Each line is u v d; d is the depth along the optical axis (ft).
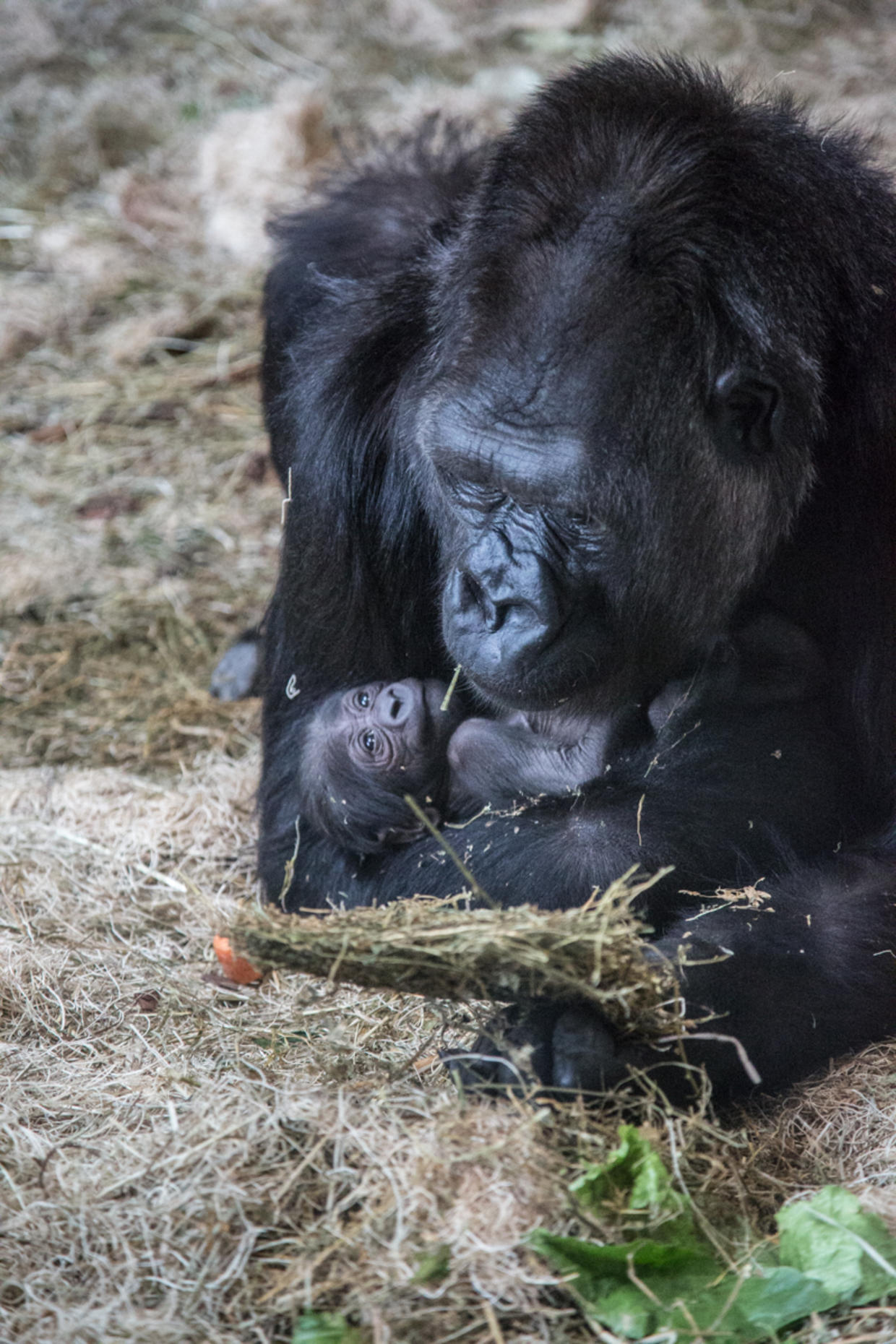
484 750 33.65
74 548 53.78
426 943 21.75
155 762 42.47
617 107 27.91
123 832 37.35
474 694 35.35
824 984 25.96
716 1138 23.90
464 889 30.27
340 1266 21.04
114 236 72.79
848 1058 26.58
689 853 29.12
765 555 29.84
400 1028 27.48
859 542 30.30
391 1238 21.11
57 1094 25.94
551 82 30.14
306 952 22.06
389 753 34.55
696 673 31.53
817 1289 20.77
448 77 84.38
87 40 89.61
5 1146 24.36
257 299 68.44
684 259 26.40
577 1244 20.72
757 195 27.35
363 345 32.04
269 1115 23.70
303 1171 22.79
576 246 26.48
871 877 27.99
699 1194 22.89
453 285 29.04
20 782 40.14
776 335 27.17
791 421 28.07
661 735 31.58
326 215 40.22
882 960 26.50
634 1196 21.72
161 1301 20.98
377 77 84.53
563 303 26.27
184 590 51.80
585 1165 22.08
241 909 22.75
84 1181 23.08
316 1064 26.30
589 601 28.40
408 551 33.68
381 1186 22.00
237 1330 20.48
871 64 82.02
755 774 30.53
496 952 21.53
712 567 28.76
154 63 86.79
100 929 32.99
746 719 31.42
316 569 33.76
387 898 31.83
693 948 25.20
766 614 31.89
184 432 60.75
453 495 29.07
